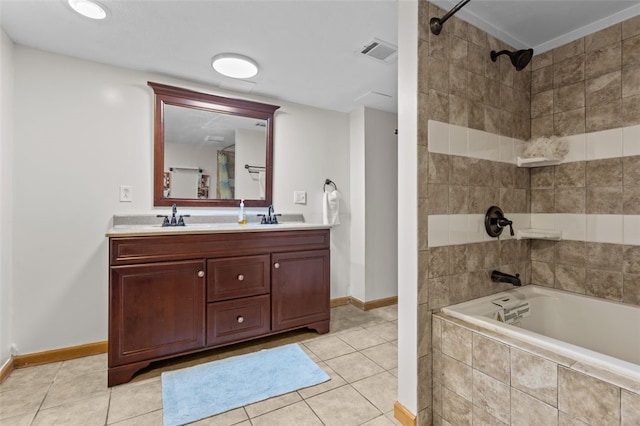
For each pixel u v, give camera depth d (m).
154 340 1.89
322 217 3.18
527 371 1.17
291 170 3.02
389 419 1.52
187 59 2.17
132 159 2.31
